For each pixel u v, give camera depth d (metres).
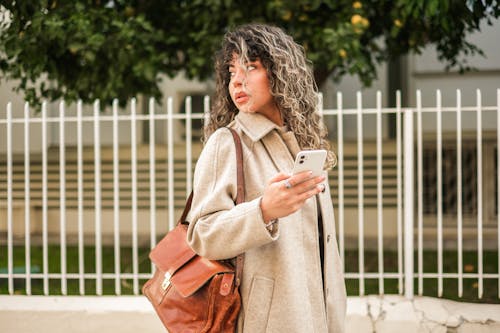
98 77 4.88
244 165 1.51
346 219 7.90
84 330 3.62
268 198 1.33
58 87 5.16
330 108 8.26
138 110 8.55
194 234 1.44
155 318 3.59
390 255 6.62
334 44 4.33
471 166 8.06
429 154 8.18
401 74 8.23
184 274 1.52
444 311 3.53
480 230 3.78
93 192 8.16
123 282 5.16
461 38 5.76
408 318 3.46
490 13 4.92
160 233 7.99
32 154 8.17
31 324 3.65
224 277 1.47
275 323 1.48
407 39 5.47
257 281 1.49
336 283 1.73
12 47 4.58
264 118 1.58
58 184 8.20
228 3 4.48
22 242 7.70
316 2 4.48
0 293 4.58
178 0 5.26
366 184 7.88
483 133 7.90
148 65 4.58
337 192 7.92
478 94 3.71
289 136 1.58
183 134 8.60
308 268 1.57
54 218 8.20
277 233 1.40
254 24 1.62
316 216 1.60
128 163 8.13
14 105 7.74
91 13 4.64
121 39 4.51
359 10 4.56
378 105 3.75
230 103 1.69
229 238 1.38
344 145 7.93
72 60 5.03
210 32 4.81
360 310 3.55
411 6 4.16
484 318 3.42
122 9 5.16
